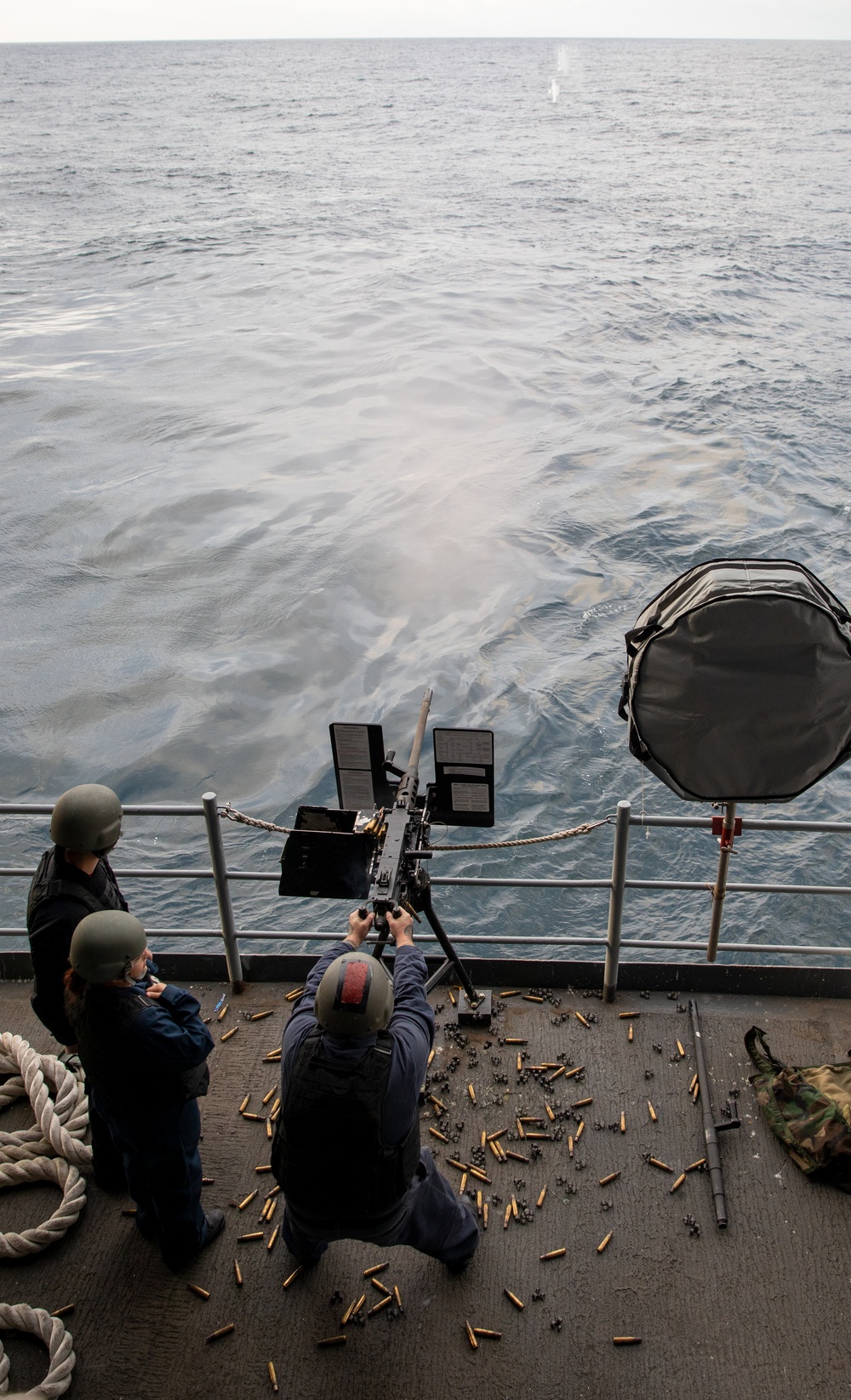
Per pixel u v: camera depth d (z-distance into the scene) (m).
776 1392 2.83
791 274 39.28
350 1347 2.98
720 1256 3.20
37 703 14.38
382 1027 2.44
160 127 99.69
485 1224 3.32
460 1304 3.08
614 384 26.98
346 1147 2.47
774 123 96.94
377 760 3.60
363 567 17.61
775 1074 3.74
